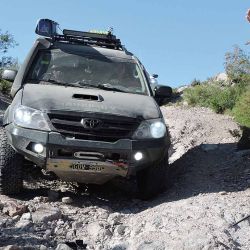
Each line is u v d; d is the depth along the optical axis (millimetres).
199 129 11516
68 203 6363
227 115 13102
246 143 8359
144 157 6316
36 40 7754
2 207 5840
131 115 6336
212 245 4570
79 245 4863
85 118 6133
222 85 17000
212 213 5457
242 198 6016
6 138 6477
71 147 6051
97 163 6156
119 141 6184
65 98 6461
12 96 7152
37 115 6195
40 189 7133
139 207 6453
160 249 4598
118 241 5020
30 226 5273
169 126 12227
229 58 17266
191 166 7969
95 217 5883
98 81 7348
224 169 7453
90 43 8227
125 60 7809
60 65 7461
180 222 5266
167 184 7004
